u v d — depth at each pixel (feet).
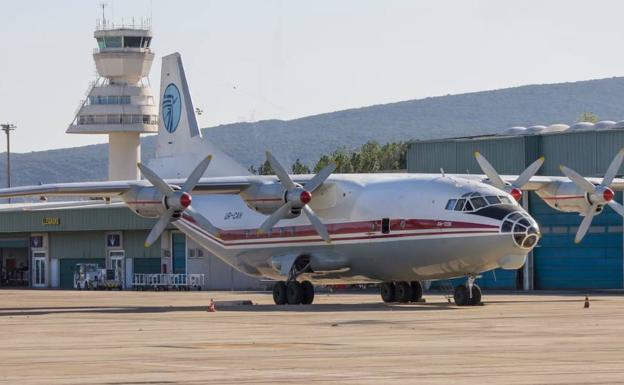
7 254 539.29
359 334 161.79
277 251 276.21
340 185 261.85
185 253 453.58
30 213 500.74
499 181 263.70
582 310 221.46
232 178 261.44
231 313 224.53
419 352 133.28
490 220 234.99
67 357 131.23
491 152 393.91
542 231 369.50
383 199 253.24
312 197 264.93
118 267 479.41
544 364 119.14
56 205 318.45
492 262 238.27
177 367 119.14
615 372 111.55
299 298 266.77
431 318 196.44
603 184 270.46
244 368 117.70
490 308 232.53
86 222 482.28
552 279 367.45
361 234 256.52
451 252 240.73
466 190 242.99
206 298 333.62
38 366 121.39
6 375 112.88
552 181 277.64
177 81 318.24
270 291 405.18
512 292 346.54
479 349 136.46
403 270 253.85
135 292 411.75
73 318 211.41
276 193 254.68
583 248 359.87
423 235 244.63
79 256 493.77
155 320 202.39
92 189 254.68
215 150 305.53
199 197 301.84
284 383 104.78
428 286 384.68
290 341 150.71
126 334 167.12
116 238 479.41
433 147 411.75
